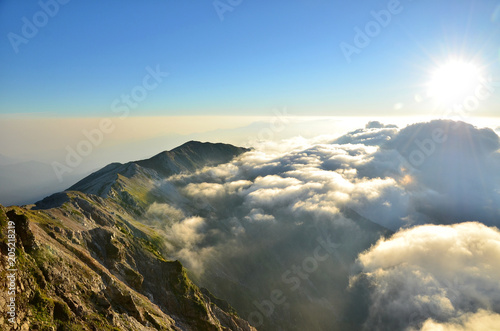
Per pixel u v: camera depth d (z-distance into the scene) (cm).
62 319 3547
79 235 6619
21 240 3981
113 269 6675
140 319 5141
